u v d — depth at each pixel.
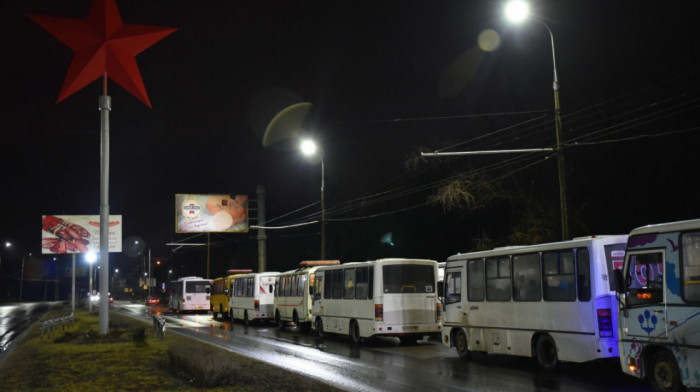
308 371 14.97
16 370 15.97
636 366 11.14
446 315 18.22
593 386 12.24
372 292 21.42
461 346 17.55
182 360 14.61
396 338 25.69
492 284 16.27
